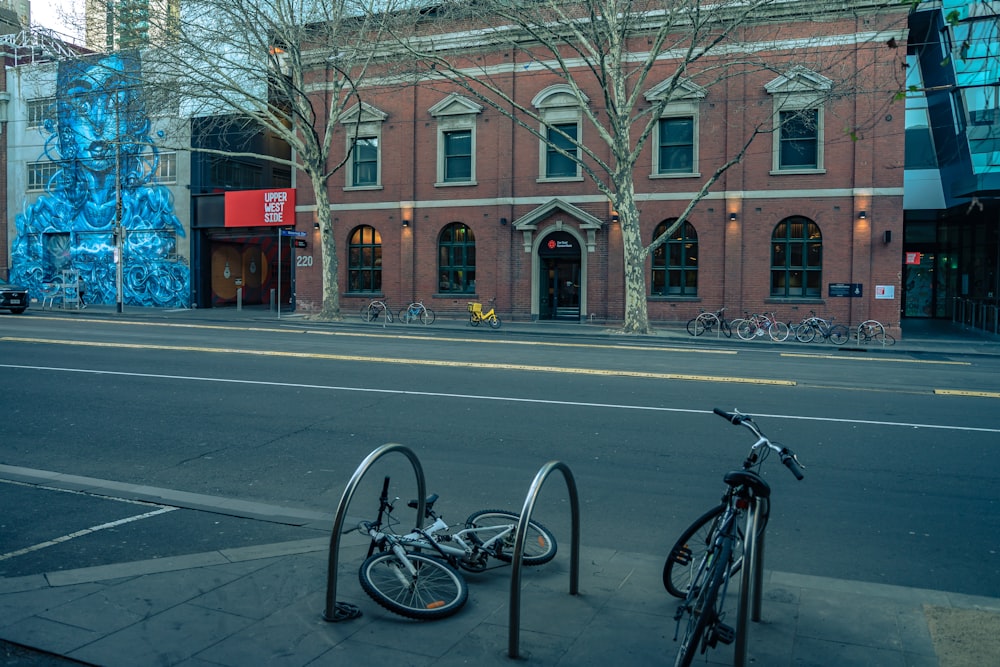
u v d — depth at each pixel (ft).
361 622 14.87
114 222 127.95
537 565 18.20
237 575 17.10
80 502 23.27
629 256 83.76
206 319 98.48
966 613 15.53
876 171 86.53
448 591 16.10
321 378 45.47
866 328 81.87
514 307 100.78
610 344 69.82
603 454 29.43
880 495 24.68
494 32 83.66
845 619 15.20
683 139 93.61
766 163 90.12
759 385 44.50
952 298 114.73
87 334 70.28
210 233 122.01
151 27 96.89
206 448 30.48
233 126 123.44
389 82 100.12
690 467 27.66
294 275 113.19
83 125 127.75
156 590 16.19
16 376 45.60
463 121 101.65
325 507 23.75
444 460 28.71
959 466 27.86
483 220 101.45
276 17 102.53
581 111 96.43
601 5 81.20
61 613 14.97
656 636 14.44
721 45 89.56
